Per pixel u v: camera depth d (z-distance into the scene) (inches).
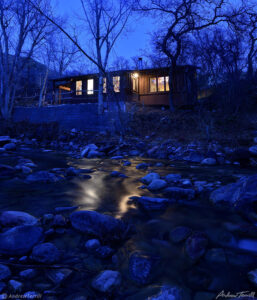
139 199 123.7
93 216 84.6
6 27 736.3
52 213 105.3
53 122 614.5
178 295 53.4
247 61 574.2
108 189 152.7
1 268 58.9
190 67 602.9
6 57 744.3
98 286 54.1
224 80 541.0
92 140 478.9
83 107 577.0
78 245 75.5
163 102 669.3
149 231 88.5
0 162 251.6
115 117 522.3
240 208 102.9
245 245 78.0
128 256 69.7
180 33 557.3
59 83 808.9
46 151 394.0
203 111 517.0
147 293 53.7
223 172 217.6
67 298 50.8
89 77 727.7
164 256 70.3
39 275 58.7
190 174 206.5
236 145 343.0
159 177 177.2
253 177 114.0
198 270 63.9
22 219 89.2
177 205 119.0
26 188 148.4
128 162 274.2
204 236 80.8
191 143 375.9
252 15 539.8
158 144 397.1
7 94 737.6
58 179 174.1
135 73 681.6
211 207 115.0
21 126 637.3
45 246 68.6
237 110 499.5
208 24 543.5
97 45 529.0
